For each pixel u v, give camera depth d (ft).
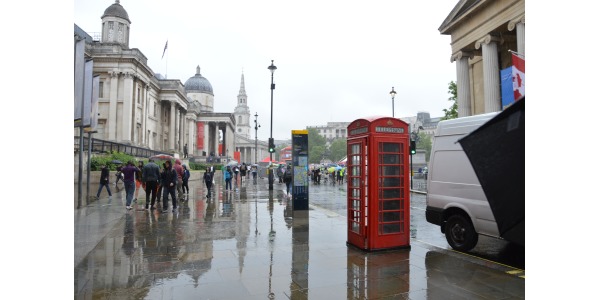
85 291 17.48
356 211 26.53
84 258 23.24
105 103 163.94
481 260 23.12
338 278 19.57
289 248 26.08
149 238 29.22
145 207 46.98
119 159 90.07
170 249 25.66
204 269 20.99
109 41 187.21
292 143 46.52
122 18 191.11
